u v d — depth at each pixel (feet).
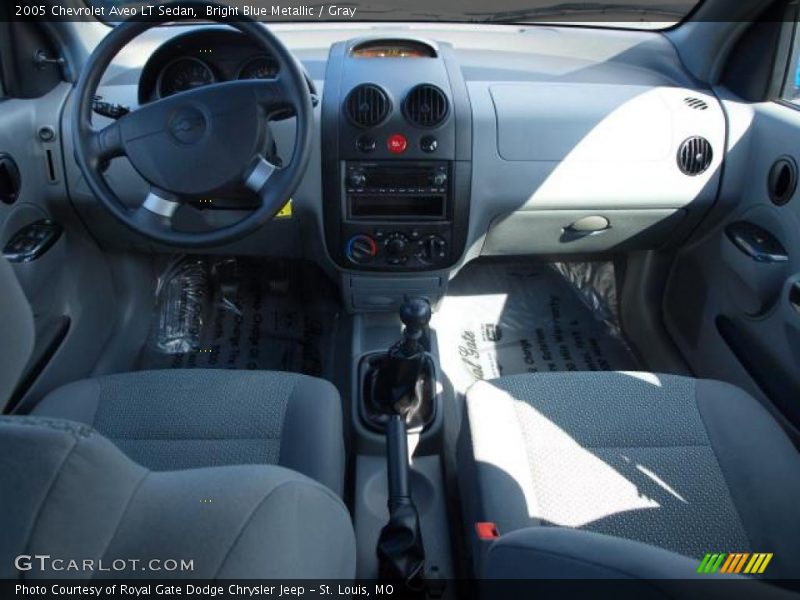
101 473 2.26
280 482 2.57
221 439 4.63
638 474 4.36
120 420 4.75
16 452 2.17
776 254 5.98
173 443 4.61
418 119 5.98
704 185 6.53
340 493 4.62
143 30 4.69
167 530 2.26
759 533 4.02
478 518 4.37
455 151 6.11
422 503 5.76
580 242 7.09
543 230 6.86
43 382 6.19
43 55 6.26
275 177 4.72
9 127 5.87
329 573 2.73
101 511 2.22
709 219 6.83
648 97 6.41
